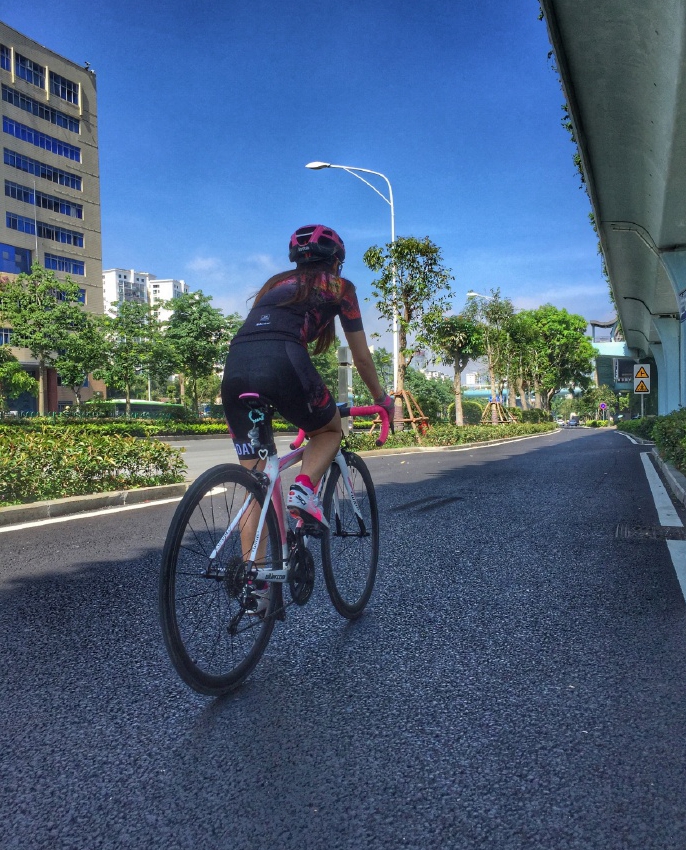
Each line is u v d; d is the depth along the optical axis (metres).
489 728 2.25
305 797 1.86
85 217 56.12
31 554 4.98
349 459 3.48
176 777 1.98
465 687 2.60
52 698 2.53
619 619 3.40
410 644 3.09
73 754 2.12
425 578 4.27
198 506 2.43
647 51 9.78
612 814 1.76
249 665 2.69
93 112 56.88
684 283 18.66
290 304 2.74
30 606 3.67
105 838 1.70
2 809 1.83
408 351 23.52
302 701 2.49
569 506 7.32
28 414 38.22
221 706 2.46
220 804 1.84
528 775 1.96
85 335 40.75
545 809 1.79
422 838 1.68
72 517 6.66
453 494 8.43
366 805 1.82
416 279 23.16
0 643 3.10
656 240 18.38
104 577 4.29
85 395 55.75
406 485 9.51
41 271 40.06
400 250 22.78
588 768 1.99
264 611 2.77
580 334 70.38
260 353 2.66
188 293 47.41
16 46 49.94
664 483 9.62
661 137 12.17
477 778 1.94
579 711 2.37
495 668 2.79
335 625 3.37
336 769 2.01
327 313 2.85
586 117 12.30
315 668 2.82
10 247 49.59
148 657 2.94
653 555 4.85
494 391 39.06
